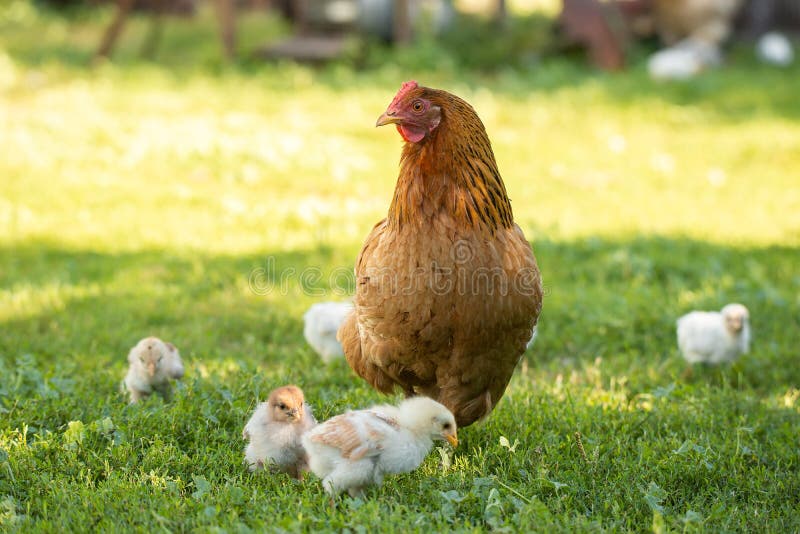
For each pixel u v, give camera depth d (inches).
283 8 1056.8
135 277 407.5
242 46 920.3
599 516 203.8
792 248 473.1
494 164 226.8
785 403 295.9
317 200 525.3
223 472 223.8
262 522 193.2
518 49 893.2
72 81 777.6
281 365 319.6
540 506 202.1
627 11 979.9
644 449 241.9
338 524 194.7
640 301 387.2
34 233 455.8
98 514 199.2
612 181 598.5
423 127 218.7
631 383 309.0
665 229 501.4
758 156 663.8
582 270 431.5
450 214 218.1
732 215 534.3
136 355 268.7
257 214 496.7
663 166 628.1
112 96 732.7
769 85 860.0
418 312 218.5
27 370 274.2
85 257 432.8
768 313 382.6
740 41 1034.1
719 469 235.6
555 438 250.2
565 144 679.7
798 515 214.4
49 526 191.9
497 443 247.6
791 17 1045.2
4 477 215.6
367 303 226.1
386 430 211.2
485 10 1045.2
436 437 217.6
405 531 190.7
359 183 559.5
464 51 888.9
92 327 347.3
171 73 825.5
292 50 867.4
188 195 523.2
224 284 406.0
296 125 669.3
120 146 601.3
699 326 323.6
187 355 325.4
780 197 573.0
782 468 244.5
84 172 552.4
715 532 202.2
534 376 325.1
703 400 285.1
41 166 555.8
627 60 906.7
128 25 1039.0
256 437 226.4
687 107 789.2
